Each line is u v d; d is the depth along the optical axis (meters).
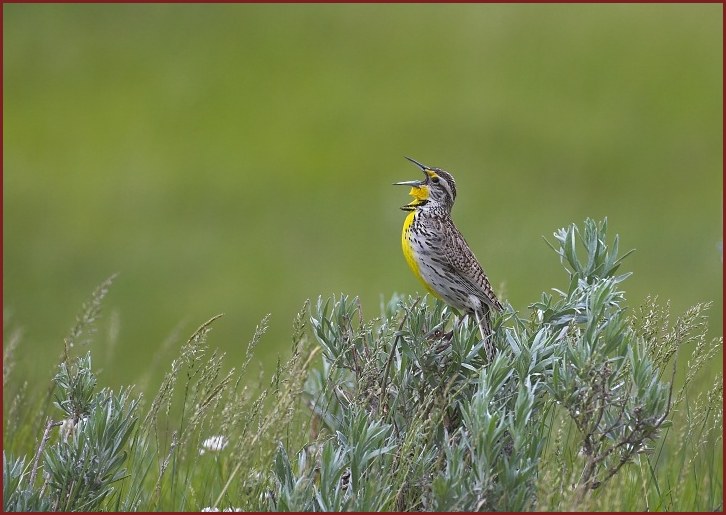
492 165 21.75
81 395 6.18
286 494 5.46
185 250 18.19
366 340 6.41
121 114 25.12
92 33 29.28
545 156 22.25
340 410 6.35
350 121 24.17
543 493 5.41
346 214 19.91
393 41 28.61
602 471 6.00
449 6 30.80
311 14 30.44
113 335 9.69
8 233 18.84
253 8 30.50
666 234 18.59
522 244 17.80
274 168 22.12
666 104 24.86
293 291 16.38
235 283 16.61
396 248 18.31
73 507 5.73
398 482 5.61
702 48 27.38
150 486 6.91
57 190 21.02
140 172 21.88
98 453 5.82
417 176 21.58
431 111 24.62
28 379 8.69
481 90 25.70
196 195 20.83
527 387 5.63
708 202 20.11
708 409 6.30
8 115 24.97
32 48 28.38
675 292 15.90
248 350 6.32
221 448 6.36
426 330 6.37
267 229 19.28
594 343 5.73
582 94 25.48
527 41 28.33
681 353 9.77
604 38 28.44
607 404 5.69
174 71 27.33
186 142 23.67
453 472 5.44
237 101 25.70
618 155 22.27
